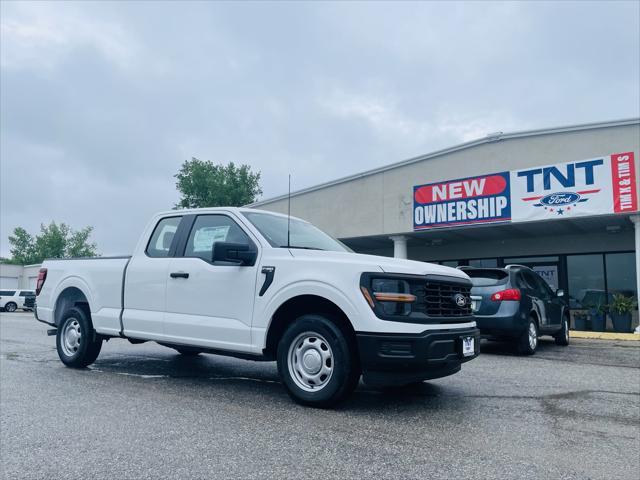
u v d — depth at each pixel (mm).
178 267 5570
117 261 6324
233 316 5047
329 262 4578
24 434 3789
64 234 70250
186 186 51219
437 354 4270
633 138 13016
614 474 3117
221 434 3785
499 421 4262
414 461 3264
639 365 7582
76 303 6852
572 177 13734
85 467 3139
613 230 15250
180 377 6090
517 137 14742
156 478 2971
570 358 8359
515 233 16750
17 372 6410
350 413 4418
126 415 4312
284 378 4664
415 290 4387
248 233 5242
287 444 3562
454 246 19266
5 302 35531
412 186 16812
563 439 3803
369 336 4215
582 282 16453
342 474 3031
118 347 9070
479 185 15312
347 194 18484
